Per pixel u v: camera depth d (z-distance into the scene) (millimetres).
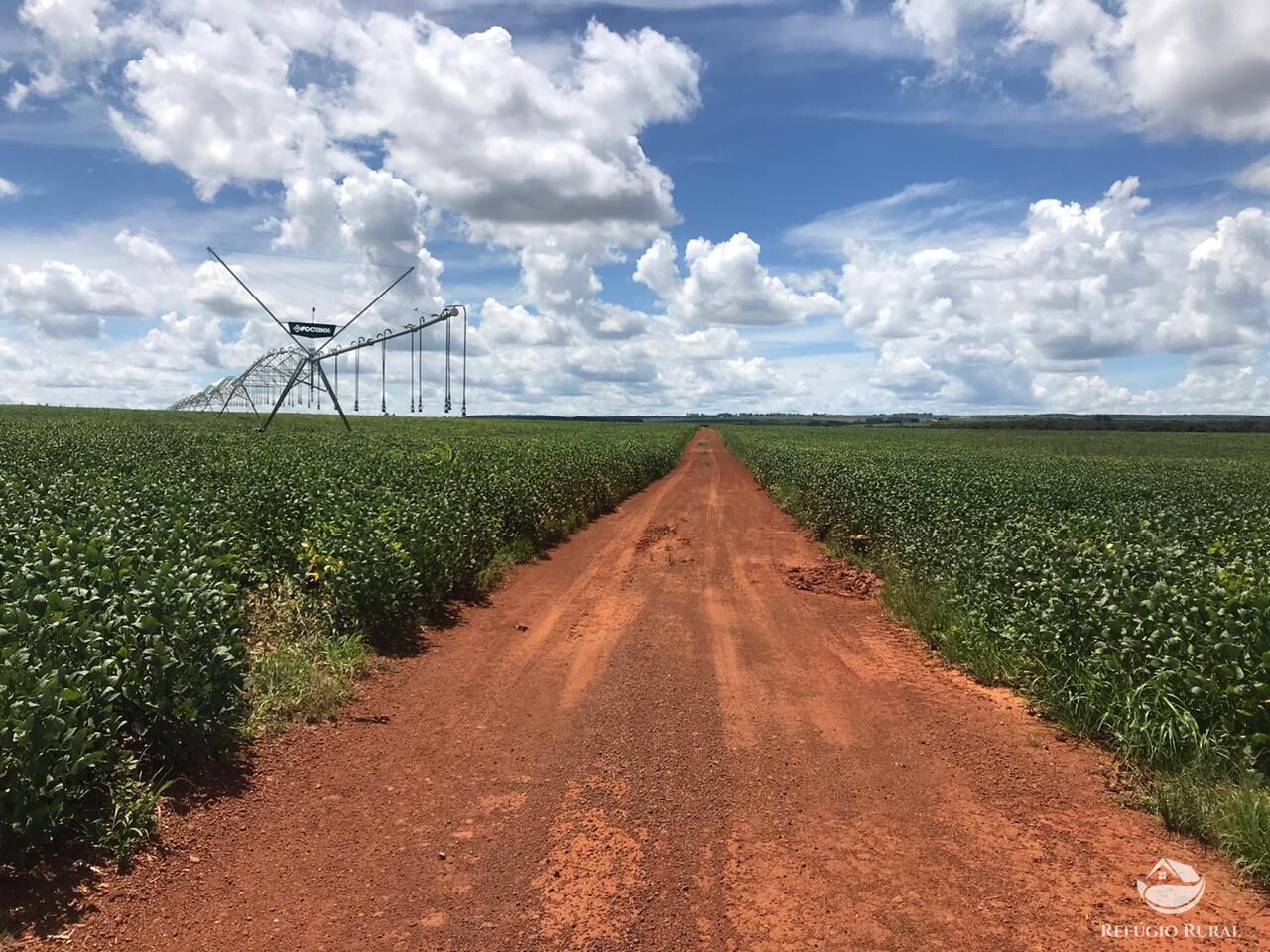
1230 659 5840
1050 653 7395
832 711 7191
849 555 15328
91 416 49656
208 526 9422
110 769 4957
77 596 5609
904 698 7566
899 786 5680
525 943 3820
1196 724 5707
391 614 9117
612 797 5430
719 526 20406
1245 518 14016
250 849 4652
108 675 4902
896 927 4008
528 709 7125
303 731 6426
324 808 5195
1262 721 5527
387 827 4969
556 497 18344
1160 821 5191
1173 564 8094
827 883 4418
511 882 4375
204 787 5324
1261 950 3859
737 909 4145
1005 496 16531
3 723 4008
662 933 3922
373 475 16281
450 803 5309
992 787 5680
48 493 10680
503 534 15031
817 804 5379
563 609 11016
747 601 11727
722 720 6922
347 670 7742
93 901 4004
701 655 8883
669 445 48531
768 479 31828
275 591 9344
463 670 8227
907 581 11469
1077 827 5117
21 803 4004
